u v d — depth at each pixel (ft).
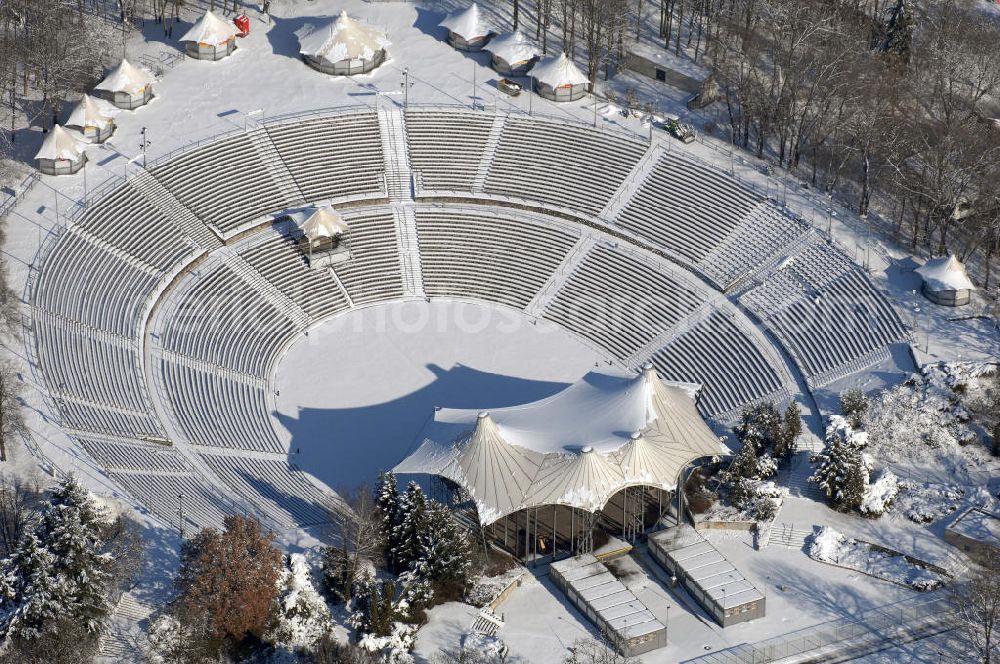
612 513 527.81
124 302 593.01
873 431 545.03
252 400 577.02
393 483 506.89
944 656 475.31
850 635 482.69
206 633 463.42
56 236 605.31
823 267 601.21
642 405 530.27
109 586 467.52
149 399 560.20
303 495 533.55
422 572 487.20
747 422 543.39
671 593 501.97
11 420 524.52
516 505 504.84
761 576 503.61
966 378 552.00
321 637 472.44
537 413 542.98
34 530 466.29
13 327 564.30
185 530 495.00
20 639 453.99
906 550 508.94
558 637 484.33
